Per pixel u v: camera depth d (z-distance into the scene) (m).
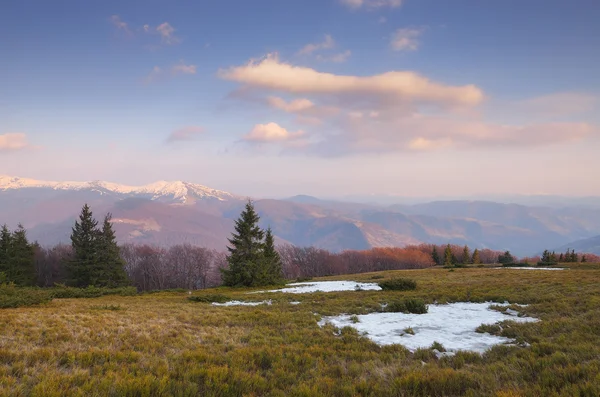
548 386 6.44
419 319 15.47
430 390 6.80
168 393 6.36
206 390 6.71
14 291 21.36
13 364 7.62
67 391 6.22
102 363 8.49
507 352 9.66
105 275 59.78
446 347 10.80
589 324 11.44
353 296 24.88
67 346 9.73
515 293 21.77
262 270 45.81
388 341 11.77
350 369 8.24
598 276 30.27
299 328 13.80
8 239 61.38
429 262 146.38
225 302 26.23
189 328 13.57
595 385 6.00
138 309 19.09
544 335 10.99
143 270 109.56
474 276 40.22
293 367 8.51
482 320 14.77
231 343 11.03
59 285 35.50
